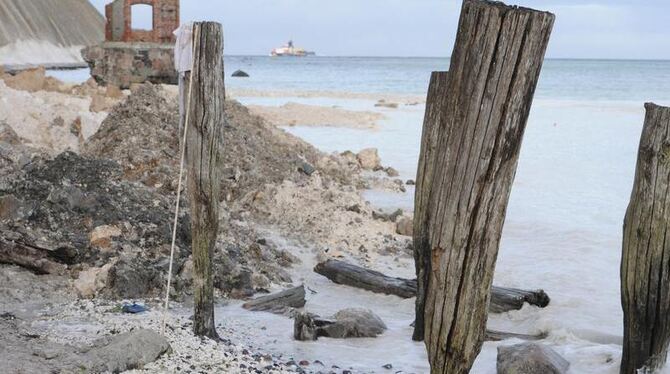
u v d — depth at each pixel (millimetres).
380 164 18578
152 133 12812
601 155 22422
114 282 7801
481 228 4094
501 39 3920
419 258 7375
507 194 4102
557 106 42344
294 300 8391
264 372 5957
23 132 14961
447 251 4168
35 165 10047
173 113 13656
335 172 15672
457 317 4211
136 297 7816
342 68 130250
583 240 12031
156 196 10102
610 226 13172
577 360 6957
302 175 13992
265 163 13617
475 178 4035
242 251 9688
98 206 9148
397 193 15617
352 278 9477
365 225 12211
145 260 8500
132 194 9711
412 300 8977
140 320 6789
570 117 35312
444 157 4160
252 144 14070
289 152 14781
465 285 4168
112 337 6098
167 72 34469
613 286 9656
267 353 6680
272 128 16609
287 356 6691
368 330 7574
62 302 7355
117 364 5594
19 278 7793
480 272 4160
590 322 8133
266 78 84000
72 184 9516
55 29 98812
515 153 4051
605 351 7062
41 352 5684
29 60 86812
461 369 4293
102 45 34406
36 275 7992
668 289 6082
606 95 55250
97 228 8695
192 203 6438
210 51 6211
